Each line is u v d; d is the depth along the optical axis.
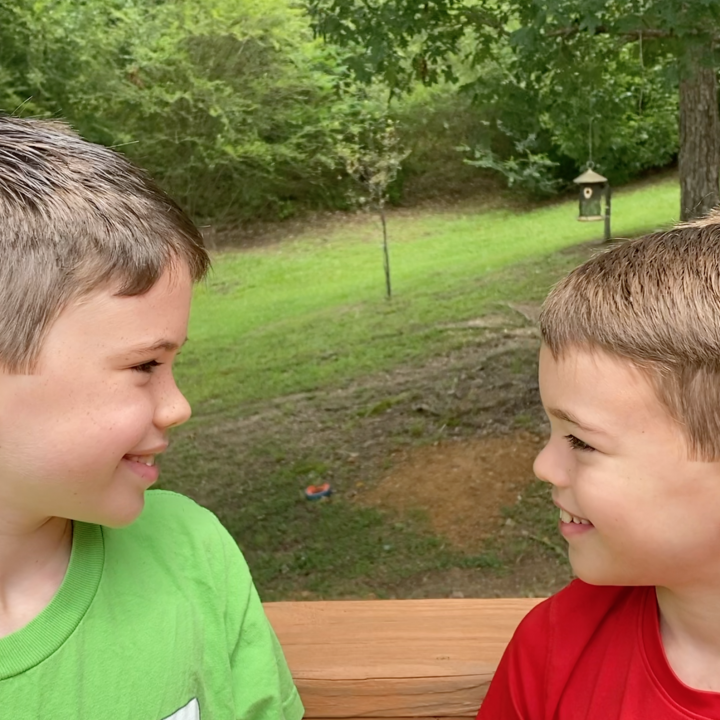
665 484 0.68
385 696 1.05
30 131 0.67
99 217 0.63
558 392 0.73
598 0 3.07
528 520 4.17
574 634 0.89
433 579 3.83
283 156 10.96
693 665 0.81
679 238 0.73
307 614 1.18
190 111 10.36
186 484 4.95
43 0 8.51
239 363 6.70
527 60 4.06
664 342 0.66
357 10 4.09
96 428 0.63
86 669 0.75
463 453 4.83
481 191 11.74
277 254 10.10
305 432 5.41
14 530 0.70
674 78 3.25
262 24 10.54
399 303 7.60
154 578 0.85
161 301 0.66
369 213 11.30
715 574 0.72
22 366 0.60
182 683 0.82
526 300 7.08
